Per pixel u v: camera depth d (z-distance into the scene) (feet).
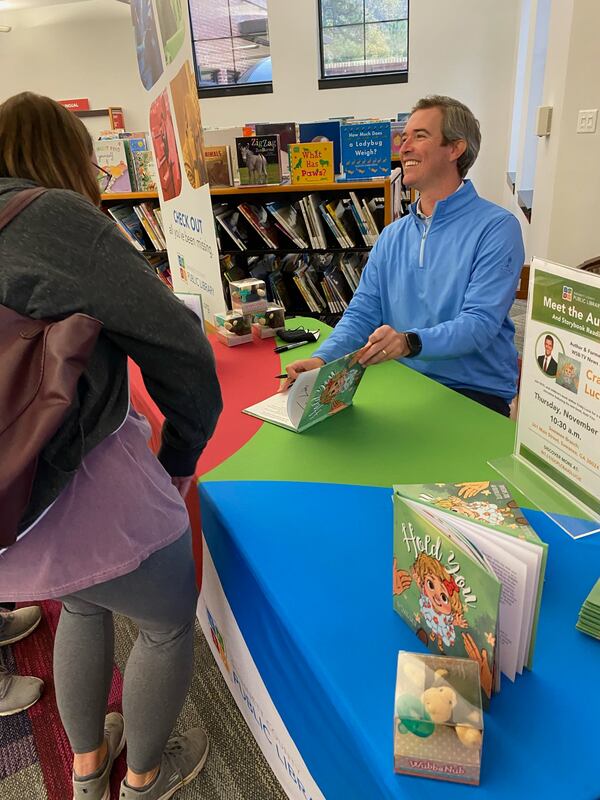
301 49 21.25
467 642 2.16
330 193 11.37
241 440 4.25
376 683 2.28
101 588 2.98
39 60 25.07
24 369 2.42
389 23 20.45
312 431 4.32
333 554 3.01
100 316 2.58
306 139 11.15
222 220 11.40
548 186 12.23
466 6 19.12
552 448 3.31
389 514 3.29
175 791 4.26
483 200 5.79
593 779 1.89
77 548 2.77
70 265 2.56
